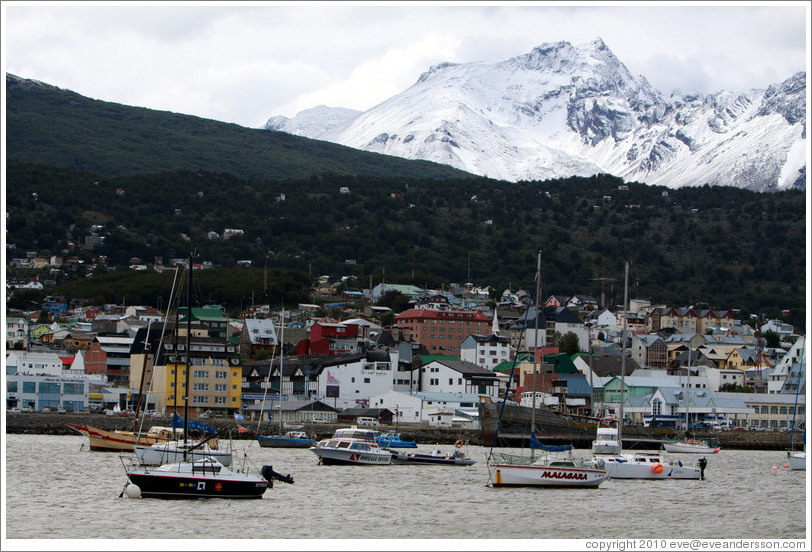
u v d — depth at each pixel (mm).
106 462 170250
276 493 136875
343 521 117375
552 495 143625
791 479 176625
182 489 126875
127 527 109625
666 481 168750
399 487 148125
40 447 199000
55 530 107812
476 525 117438
